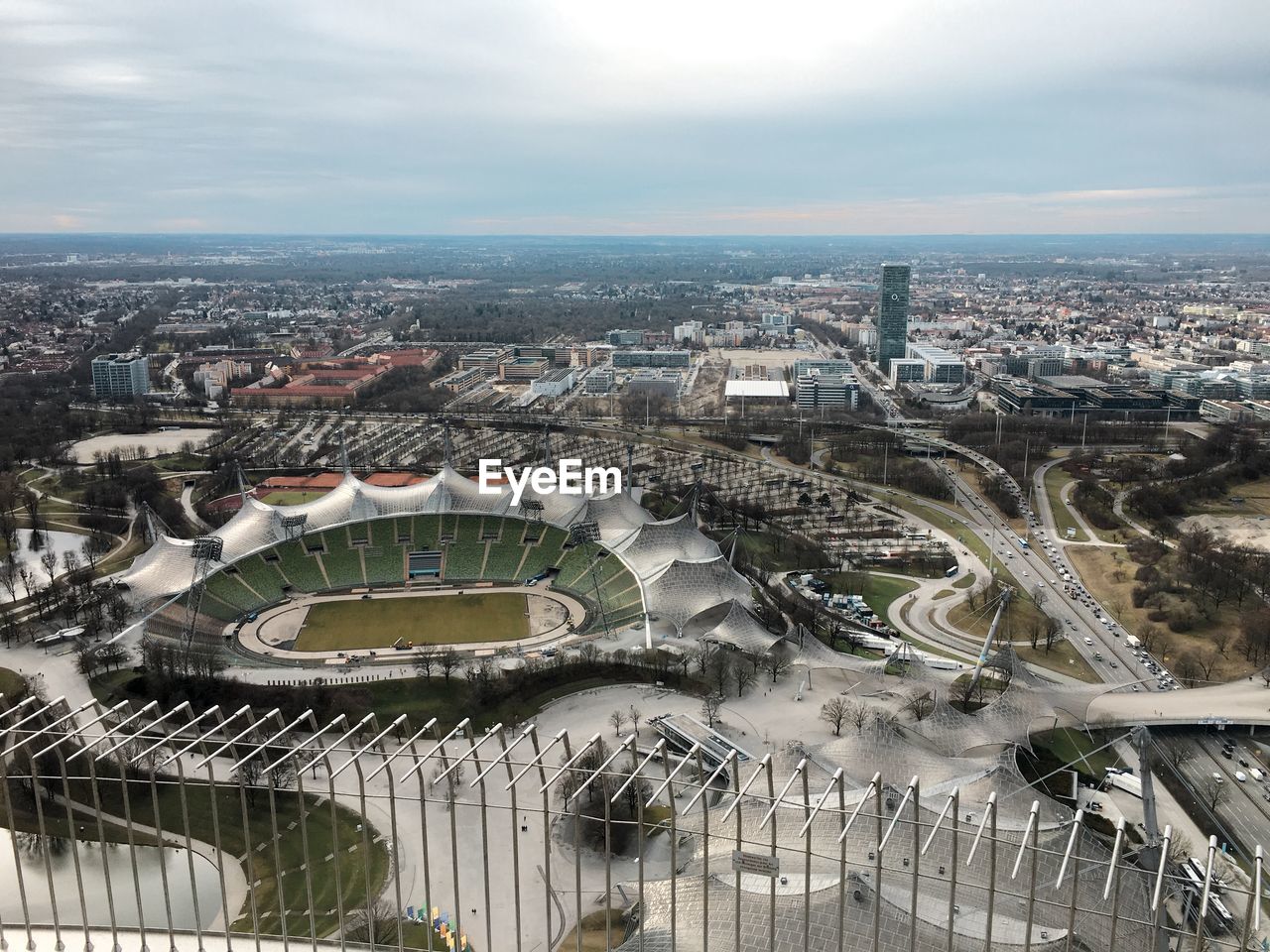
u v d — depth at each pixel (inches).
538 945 7214.6
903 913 6284.5
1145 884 7357.3
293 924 7322.8
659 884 7130.9
